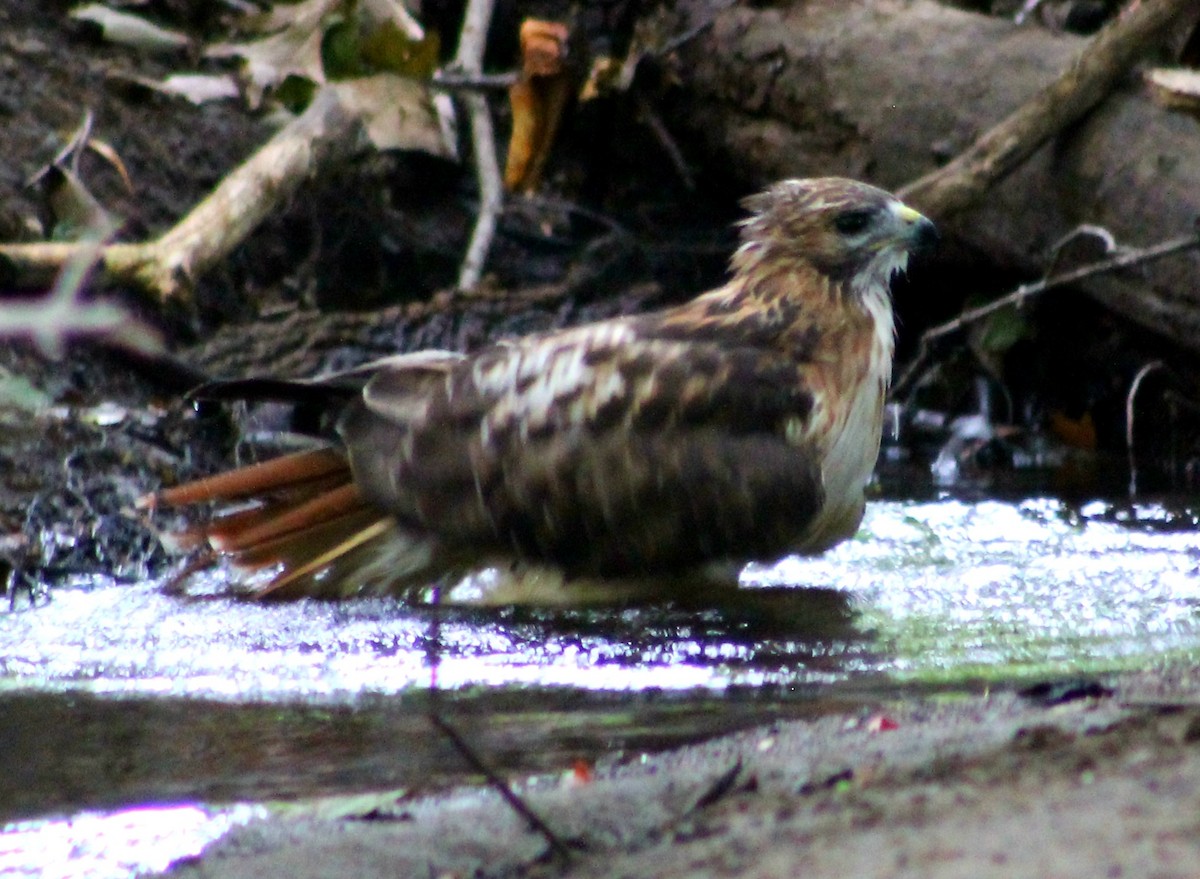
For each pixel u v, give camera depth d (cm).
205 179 1505
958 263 1510
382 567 1016
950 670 837
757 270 1066
